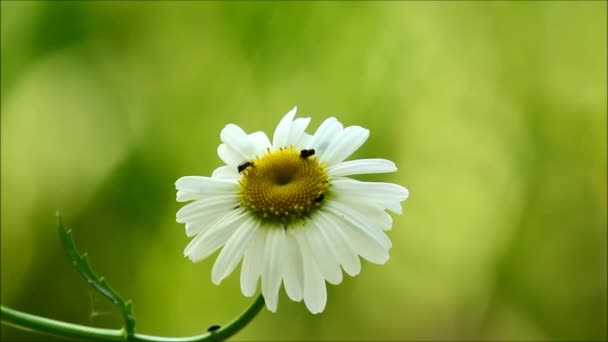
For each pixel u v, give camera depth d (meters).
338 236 0.34
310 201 0.34
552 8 0.60
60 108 0.58
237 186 0.35
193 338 0.34
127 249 0.58
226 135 0.35
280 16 0.59
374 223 0.34
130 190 0.58
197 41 0.60
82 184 0.58
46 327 0.35
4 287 0.58
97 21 0.58
